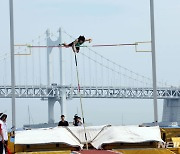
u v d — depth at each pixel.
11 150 34.16
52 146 32.50
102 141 32.47
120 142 32.00
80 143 33.31
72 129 33.69
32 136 32.16
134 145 32.75
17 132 32.56
